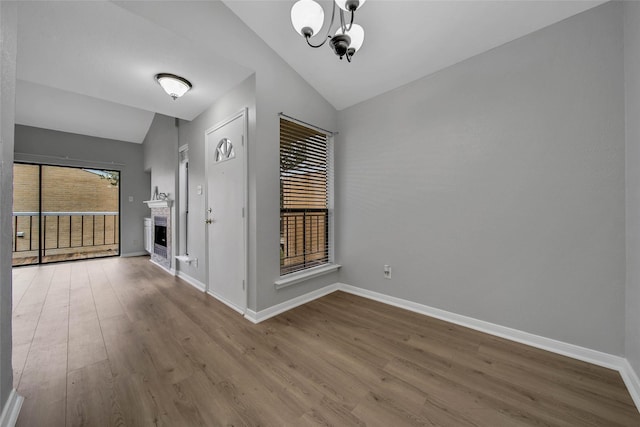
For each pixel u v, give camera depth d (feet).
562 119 5.37
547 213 5.57
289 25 6.73
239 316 7.54
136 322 7.10
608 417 3.82
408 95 7.86
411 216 7.83
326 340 6.13
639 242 4.26
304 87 8.61
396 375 4.83
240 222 7.88
